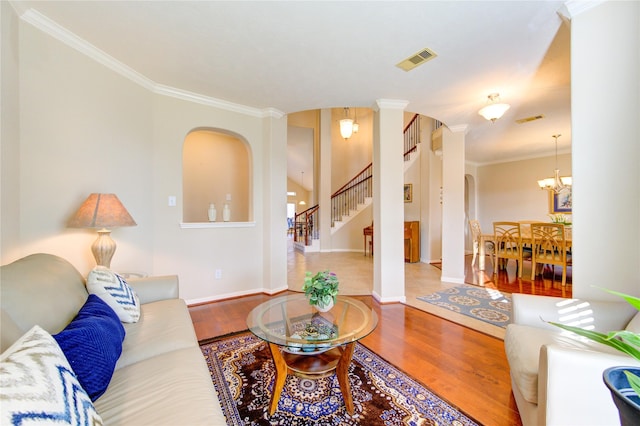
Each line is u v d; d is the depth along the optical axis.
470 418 1.43
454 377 1.80
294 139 8.59
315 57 2.40
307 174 11.17
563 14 1.83
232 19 1.92
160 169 2.93
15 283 1.12
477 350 2.15
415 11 1.85
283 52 2.32
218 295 3.37
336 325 1.68
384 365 1.94
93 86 2.29
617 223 1.60
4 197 1.65
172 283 2.10
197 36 2.11
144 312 1.78
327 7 1.81
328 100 3.34
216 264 3.35
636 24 1.55
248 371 1.86
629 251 1.57
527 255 4.68
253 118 3.62
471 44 2.22
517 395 1.42
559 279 4.43
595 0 1.65
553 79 2.80
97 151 2.32
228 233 3.44
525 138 5.17
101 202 2.03
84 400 0.79
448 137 4.39
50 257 1.52
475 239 5.49
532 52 2.33
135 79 2.66
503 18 1.92
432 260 6.09
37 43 1.91
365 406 1.53
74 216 2.01
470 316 2.87
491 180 7.53
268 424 1.40
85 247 2.23
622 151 1.59
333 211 8.30
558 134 4.88
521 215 6.90
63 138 2.08
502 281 4.36
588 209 1.67
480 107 3.54
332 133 8.59
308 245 7.68
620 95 1.59
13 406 0.58
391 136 3.37
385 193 3.36
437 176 6.17
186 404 0.98
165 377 1.14
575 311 1.53
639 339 0.69
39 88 1.92
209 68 2.58
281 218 3.76
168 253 3.00
